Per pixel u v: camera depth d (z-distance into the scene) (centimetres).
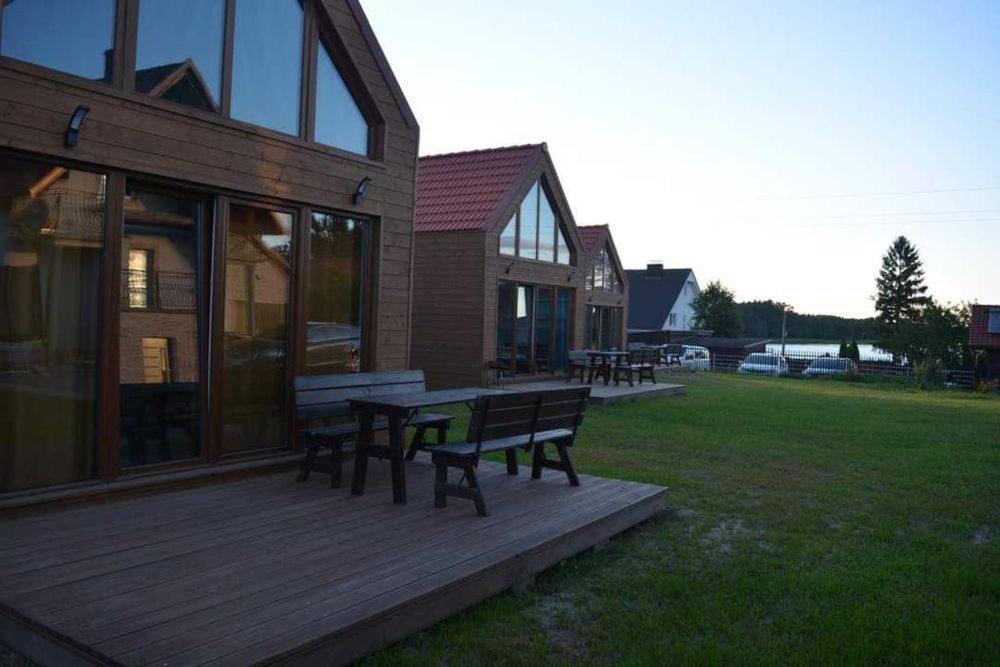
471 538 513
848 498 790
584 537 559
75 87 537
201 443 646
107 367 566
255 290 694
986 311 3506
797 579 536
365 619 373
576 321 2005
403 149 835
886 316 7550
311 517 554
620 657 406
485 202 1677
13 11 511
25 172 525
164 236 619
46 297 539
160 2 600
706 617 464
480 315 1605
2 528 500
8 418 522
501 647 408
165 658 321
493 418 586
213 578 421
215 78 647
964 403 1998
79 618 362
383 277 818
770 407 1644
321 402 681
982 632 457
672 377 2477
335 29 748
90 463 567
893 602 502
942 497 808
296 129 728
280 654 332
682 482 831
